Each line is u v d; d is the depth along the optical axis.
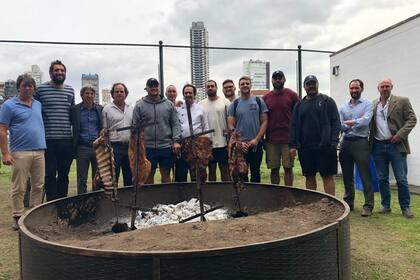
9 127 5.18
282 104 5.87
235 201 4.89
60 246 2.34
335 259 2.67
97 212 4.38
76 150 5.82
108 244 2.62
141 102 5.57
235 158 4.22
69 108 5.76
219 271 2.17
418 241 4.62
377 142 5.84
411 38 7.70
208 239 2.66
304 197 4.13
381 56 8.62
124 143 5.74
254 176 6.02
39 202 5.39
